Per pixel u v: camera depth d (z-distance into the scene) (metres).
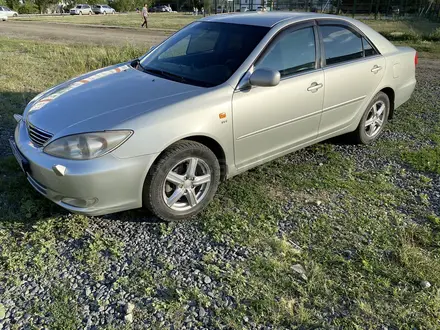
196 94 3.30
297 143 4.14
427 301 2.60
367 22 23.03
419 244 3.20
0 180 3.83
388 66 4.89
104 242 3.07
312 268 2.83
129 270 2.80
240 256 2.97
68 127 3.00
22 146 3.22
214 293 2.62
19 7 55.56
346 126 4.63
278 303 2.54
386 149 4.97
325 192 3.91
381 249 3.09
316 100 4.08
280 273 2.81
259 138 3.71
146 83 3.60
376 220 3.47
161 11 63.06
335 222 3.42
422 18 21.83
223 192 3.83
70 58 10.18
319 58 4.11
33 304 2.49
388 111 5.23
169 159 3.09
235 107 3.41
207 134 3.25
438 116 6.23
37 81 7.93
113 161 2.89
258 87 3.56
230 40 3.85
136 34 20.38
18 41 15.08
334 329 2.39
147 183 3.09
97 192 2.91
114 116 3.05
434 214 3.60
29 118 3.36
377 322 2.45
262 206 3.62
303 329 2.39
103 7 54.31
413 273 2.84
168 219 3.29
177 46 4.20
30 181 3.27
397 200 3.82
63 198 3.01
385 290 2.69
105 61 9.88
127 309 2.46
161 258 2.92
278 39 3.79
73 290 2.61
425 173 4.39
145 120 3.01
